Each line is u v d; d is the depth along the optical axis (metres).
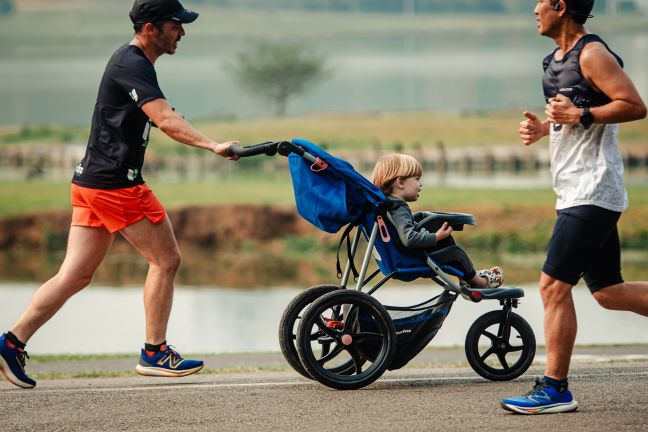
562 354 16.83
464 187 109.81
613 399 18.00
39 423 17.05
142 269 77.94
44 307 19.98
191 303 57.38
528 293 55.59
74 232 20.16
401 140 151.38
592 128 16.44
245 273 76.31
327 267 79.25
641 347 30.98
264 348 39.09
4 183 122.31
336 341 19.44
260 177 125.00
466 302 49.16
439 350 30.91
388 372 22.91
